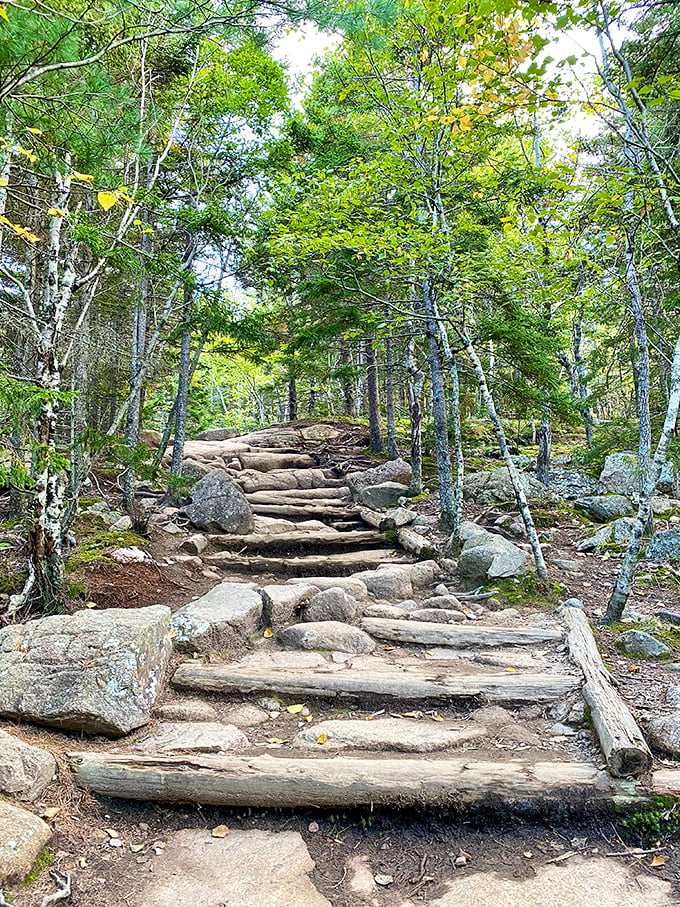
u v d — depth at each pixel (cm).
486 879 265
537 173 607
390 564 703
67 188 455
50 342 462
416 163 702
